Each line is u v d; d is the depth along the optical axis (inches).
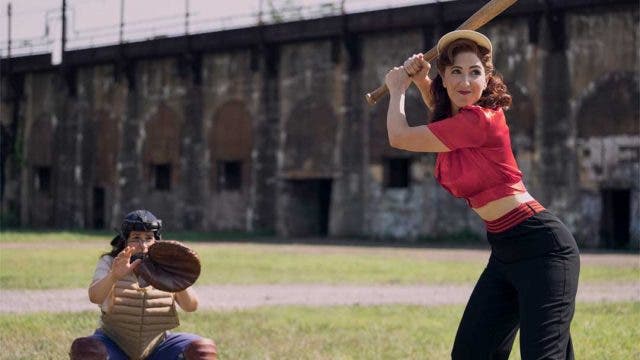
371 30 1470.2
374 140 1483.8
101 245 1108.5
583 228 1269.7
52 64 1952.5
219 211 1685.5
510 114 1337.4
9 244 1112.8
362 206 1494.8
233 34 1640.0
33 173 2017.7
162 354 206.4
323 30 1523.1
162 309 207.2
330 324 409.4
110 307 204.5
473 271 743.7
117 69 1841.8
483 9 182.9
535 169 1311.5
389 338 368.5
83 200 1914.4
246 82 1644.9
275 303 504.1
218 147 1686.8
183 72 1736.0
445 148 178.1
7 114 2044.8
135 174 1818.4
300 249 1113.4
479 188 178.9
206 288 584.7
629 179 1234.0
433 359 319.9
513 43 1336.1
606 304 490.9
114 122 1856.5
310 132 1560.0
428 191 1424.7
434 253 1052.5
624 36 1245.7
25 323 403.2
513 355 324.5
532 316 171.3
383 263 837.2
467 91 178.5
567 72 1288.1
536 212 176.9
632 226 1230.3
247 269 741.9
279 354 329.1
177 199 1745.8
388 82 188.7
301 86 1572.3
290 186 1599.4
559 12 1289.4
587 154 1269.7
